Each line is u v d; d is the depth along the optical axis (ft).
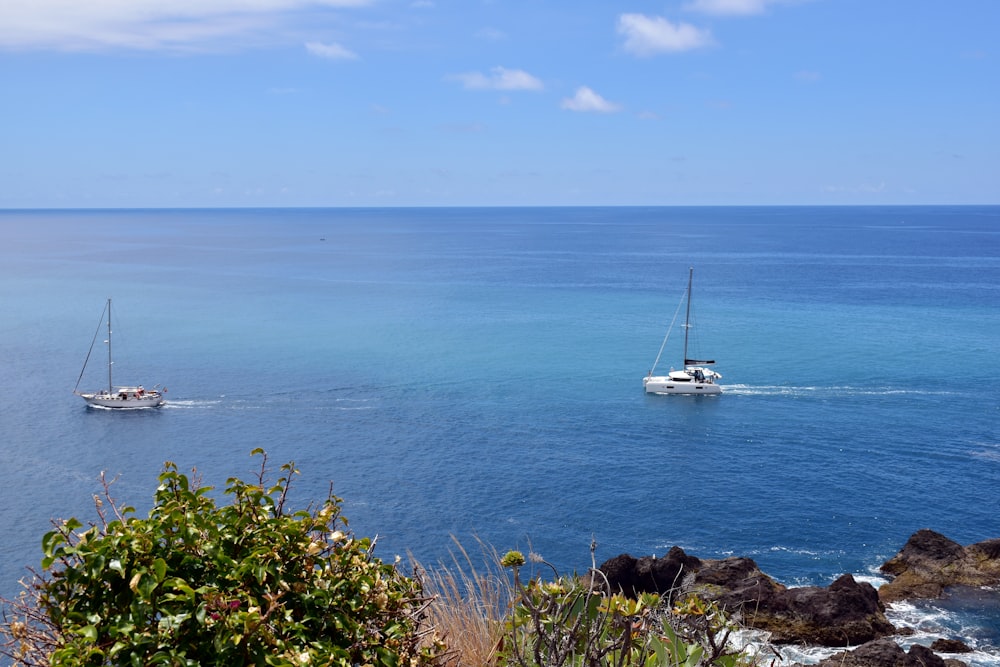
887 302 497.05
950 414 244.01
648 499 172.14
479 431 226.17
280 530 14.99
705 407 256.73
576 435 223.51
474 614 19.80
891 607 106.52
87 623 13.19
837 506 167.43
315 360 327.47
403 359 330.13
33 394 275.59
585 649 15.97
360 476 188.03
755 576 95.91
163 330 399.65
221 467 200.44
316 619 14.43
